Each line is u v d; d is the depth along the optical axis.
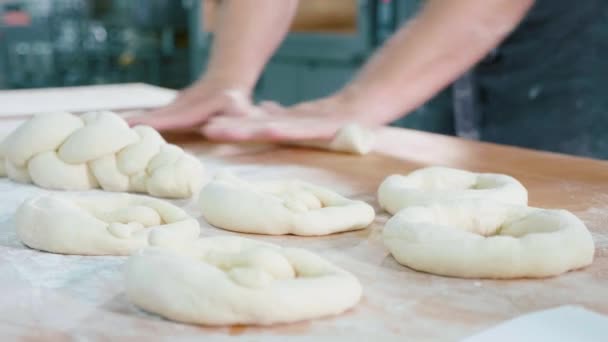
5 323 0.78
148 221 1.05
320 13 3.43
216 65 2.02
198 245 0.89
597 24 2.10
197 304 0.77
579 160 1.57
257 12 2.04
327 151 1.68
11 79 3.81
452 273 0.91
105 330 0.77
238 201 1.10
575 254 0.92
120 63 3.95
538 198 1.29
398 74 1.77
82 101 2.29
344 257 0.99
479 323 0.79
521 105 2.25
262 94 3.70
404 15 2.74
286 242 1.06
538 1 2.15
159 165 1.28
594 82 2.14
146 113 1.86
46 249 1.00
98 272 0.93
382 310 0.82
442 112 2.52
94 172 1.31
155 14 3.88
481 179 1.27
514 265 0.89
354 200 1.21
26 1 3.77
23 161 1.33
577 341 0.71
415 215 1.00
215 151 1.69
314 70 3.23
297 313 0.77
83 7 3.85
